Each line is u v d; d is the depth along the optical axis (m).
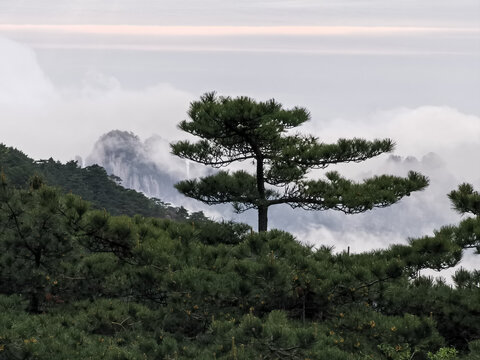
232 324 9.55
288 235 12.99
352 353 9.82
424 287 13.20
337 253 13.96
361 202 20.50
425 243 13.97
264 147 21.98
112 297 13.55
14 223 12.50
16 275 12.34
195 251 13.36
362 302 12.16
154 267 12.70
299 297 12.02
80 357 9.66
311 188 21.75
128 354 9.43
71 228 12.65
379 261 12.48
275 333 8.39
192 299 11.35
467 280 13.66
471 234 14.62
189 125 21.05
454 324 12.50
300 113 20.08
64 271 13.37
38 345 9.27
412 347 10.01
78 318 11.65
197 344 10.70
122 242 13.66
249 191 22.08
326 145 21.59
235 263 11.72
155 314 12.17
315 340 8.55
